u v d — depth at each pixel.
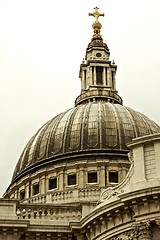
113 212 62.91
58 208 70.88
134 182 63.66
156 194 61.28
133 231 61.50
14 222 65.88
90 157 93.19
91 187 89.69
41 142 98.44
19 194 95.81
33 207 70.38
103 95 109.31
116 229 62.66
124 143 95.00
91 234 64.88
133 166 65.19
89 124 97.38
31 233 66.56
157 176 63.09
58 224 67.69
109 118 98.44
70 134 96.62
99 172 91.69
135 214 61.78
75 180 91.88
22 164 98.81
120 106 103.31
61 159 93.75
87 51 116.06
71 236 66.81
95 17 121.25
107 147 94.25
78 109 101.94
